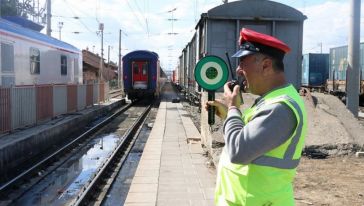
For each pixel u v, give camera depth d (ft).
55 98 60.29
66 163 38.96
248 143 6.92
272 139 6.88
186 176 27.81
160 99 134.10
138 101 128.77
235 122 7.39
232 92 7.94
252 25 54.95
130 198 22.72
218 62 9.57
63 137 53.62
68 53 76.59
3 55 47.52
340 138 32.76
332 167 27.71
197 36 68.90
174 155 35.81
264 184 7.09
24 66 54.24
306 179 24.61
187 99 112.27
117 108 104.88
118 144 46.73
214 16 54.44
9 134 41.55
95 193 27.73
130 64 116.78
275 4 54.65
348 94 48.83
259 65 7.59
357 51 48.32
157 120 68.08
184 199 22.53
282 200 7.16
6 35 48.37
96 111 79.87
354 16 48.16
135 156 42.29
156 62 117.08
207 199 22.54
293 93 7.46
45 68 63.16
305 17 54.80
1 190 27.55
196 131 53.01
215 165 29.60
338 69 103.30
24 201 27.02
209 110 9.31
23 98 46.52
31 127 48.14
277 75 7.64
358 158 30.48
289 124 6.98
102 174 31.76
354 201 20.51
